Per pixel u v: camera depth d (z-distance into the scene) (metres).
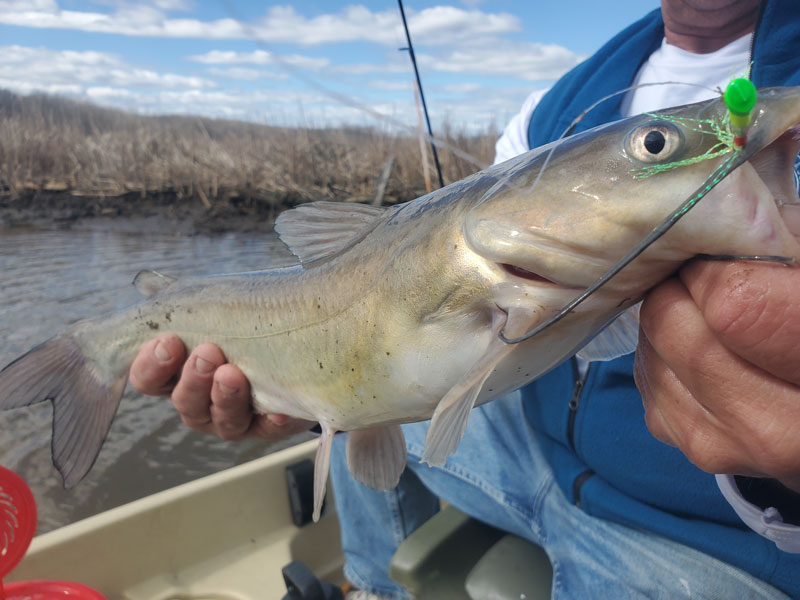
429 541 0.39
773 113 0.16
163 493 0.43
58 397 0.39
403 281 0.24
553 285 0.21
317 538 0.48
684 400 0.20
